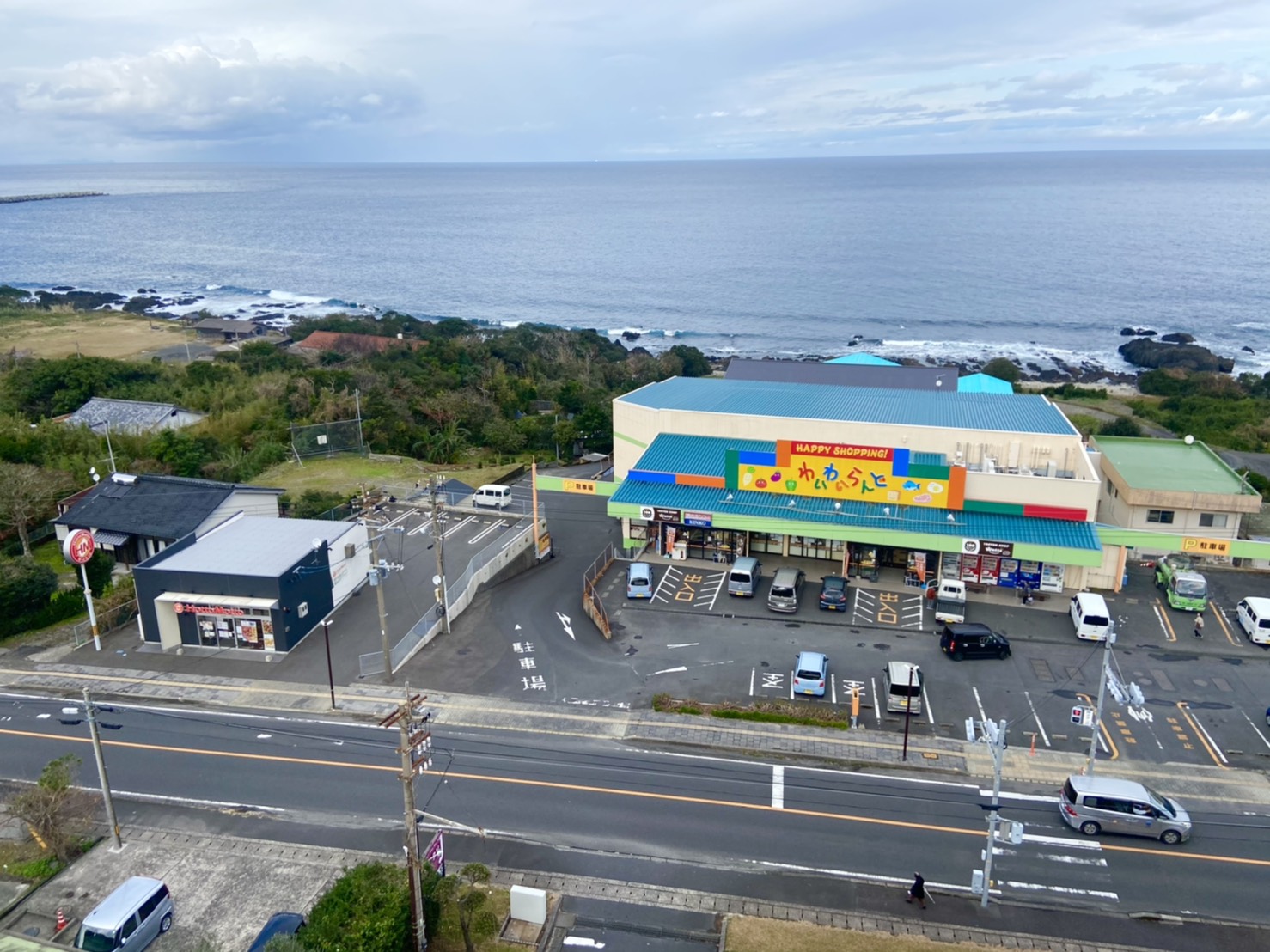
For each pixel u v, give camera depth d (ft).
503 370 369.71
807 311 610.65
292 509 205.67
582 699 134.31
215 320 504.02
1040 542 154.92
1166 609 160.56
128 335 484.33
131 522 176.76
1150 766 116.06
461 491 232.32
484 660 147.33
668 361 423.23
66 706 134.62
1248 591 168.35
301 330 497.46
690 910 92.27
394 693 137.08
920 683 128.26
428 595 170.60
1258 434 285.84
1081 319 566.36
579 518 217.36
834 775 115.44
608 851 101.24
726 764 118.01
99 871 99.19
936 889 94.89
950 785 113.09
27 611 160.76
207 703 135.03
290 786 114.73
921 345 513.04
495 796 111.75
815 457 170.50
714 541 186.09
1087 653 145.89
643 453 199.41
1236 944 87.15
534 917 89.15
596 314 628.69
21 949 78.13
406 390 319.47
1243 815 106.93
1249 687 134.92
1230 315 566.77
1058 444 167.22
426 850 94.02
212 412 286.66
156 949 87.71
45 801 99.19
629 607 166.50
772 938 85.81
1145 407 344.08
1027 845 101.86
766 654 147.54
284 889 96.27
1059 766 116.78
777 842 102.68
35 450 231.30
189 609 151.94
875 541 162.50
